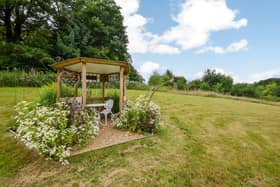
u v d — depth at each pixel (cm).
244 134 562
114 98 717
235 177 323
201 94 1847
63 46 1861
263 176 332
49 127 342
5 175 301
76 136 379
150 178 299
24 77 1312
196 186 291
